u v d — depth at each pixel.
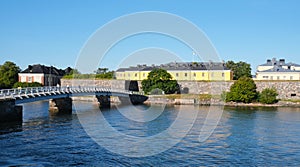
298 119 54.53
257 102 92.75
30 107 74.06
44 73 142.75
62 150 28.86
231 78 115.00
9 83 131.38
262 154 29.03
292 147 31.91
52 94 56.62
